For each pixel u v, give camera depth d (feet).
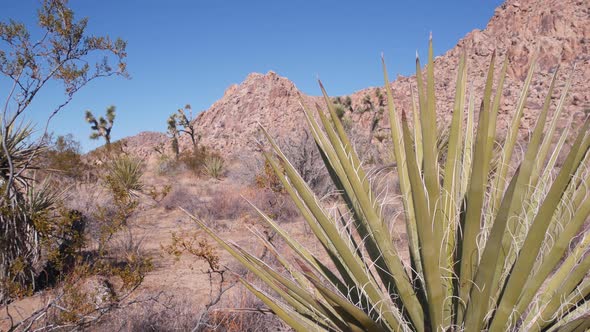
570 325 5.73
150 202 54.49
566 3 231.50
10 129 23.50
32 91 18.84
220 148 270.67
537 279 6.47
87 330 17.19
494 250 5.85
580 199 7.04
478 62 227.40
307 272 7.25
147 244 35.06
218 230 40.04
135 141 418.31
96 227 29.91
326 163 8.91
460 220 7.82
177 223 45.39
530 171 6.67
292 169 7.68
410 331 7.41
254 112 327.88
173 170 107.04
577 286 6.99
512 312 6.48
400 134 8.57
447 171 7.85
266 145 57.36
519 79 196.44
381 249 7.32
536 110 123.13
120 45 19.79
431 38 6.97
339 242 7.11
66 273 22.27
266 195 42.98
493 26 256.11
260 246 26.32
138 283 18.10
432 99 6.86
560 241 6.25
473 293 6.27
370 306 8.22
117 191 21.79
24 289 19.20
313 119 8.94
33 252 22.50
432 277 6.45
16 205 22.33
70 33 19.01
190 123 190.29
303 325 7.57
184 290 23.27
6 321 18.62
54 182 28.91
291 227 33.04
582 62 181.88
